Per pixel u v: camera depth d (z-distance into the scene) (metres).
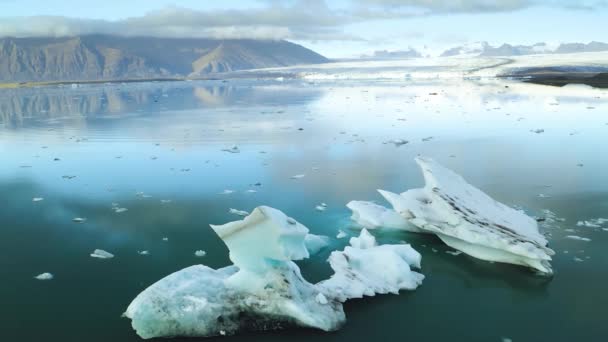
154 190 14.19
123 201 13.24
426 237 10.88
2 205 13.07
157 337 7.09
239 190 14.05
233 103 38.81
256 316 7.35
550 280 8.73
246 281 7.57
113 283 8.77
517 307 7.96
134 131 24.42
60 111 35.19
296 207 12.59
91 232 11.12
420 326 7.44
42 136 23.48
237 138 21.98
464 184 11.47
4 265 9.52
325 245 10.32
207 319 7.19
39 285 8.72
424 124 24.94
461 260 9.70
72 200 13.39
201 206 12.73
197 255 9.84
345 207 12.57
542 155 17.33
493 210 10.60
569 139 20.02
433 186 10.95
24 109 37.25
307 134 22.77
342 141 20.88
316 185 14.41
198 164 17.16
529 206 12.11
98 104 40.34
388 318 7.64
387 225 11.09
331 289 8.05
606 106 29.38
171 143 21.03
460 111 29.45
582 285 8.52
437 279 8.94
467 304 8.06
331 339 7.09
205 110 33.72
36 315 7.75
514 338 7.16
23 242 10.60
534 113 27.61
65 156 18.84
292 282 7.56
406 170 15.84
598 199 12.45
